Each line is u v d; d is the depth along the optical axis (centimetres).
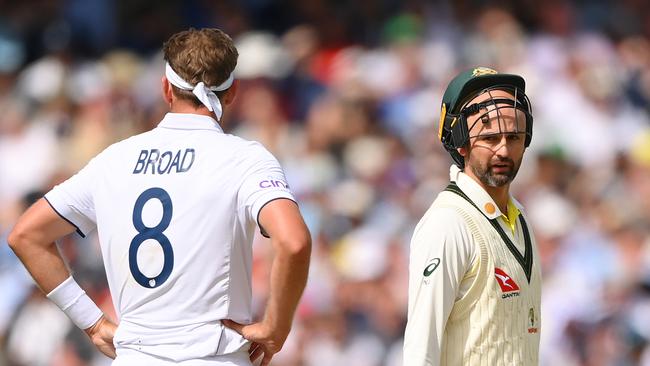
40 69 4972
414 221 3950
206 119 1577
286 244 1459
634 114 4816
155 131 1586
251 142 1565
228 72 1590
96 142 4622
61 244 3584
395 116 4547
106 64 5012
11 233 1609
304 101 4725
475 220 1581
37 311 3572
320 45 5000
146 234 1527
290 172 4284
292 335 3494
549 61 4881
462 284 1565
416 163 4256
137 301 1532
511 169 1589
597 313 3547
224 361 1521
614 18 5175
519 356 1575
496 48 4897
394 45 4916
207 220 1516
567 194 4166
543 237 3831
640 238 3828
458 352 1558
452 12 5038
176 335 1516
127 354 1538
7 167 4641
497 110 1574
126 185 1553
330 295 3631
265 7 5209
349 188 4122
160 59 5062
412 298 1547
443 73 4775
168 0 5253
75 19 5178
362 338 3541
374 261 3697
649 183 4262
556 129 4519
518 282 1582
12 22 5197
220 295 1522
